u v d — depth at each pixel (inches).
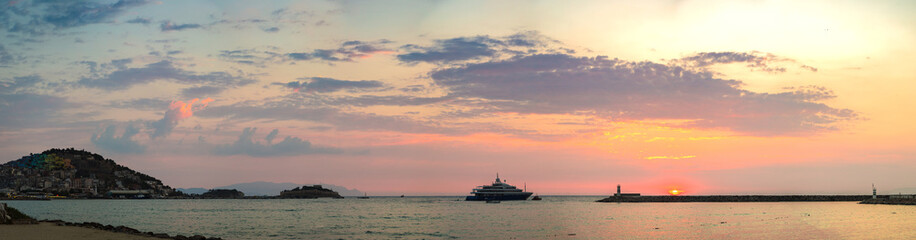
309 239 2901.1
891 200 7170.3
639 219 4660.4
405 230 3575.3
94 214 6845.5
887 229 3021.7
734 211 6067.9
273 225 4274.1
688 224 3853.3
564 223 4205.2
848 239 2532.0
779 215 4886.8
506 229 3577.8
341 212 7564.0
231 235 3208.7
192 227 4055.1
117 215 6545.3
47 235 1908.2
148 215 6614.2
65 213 7135.8
